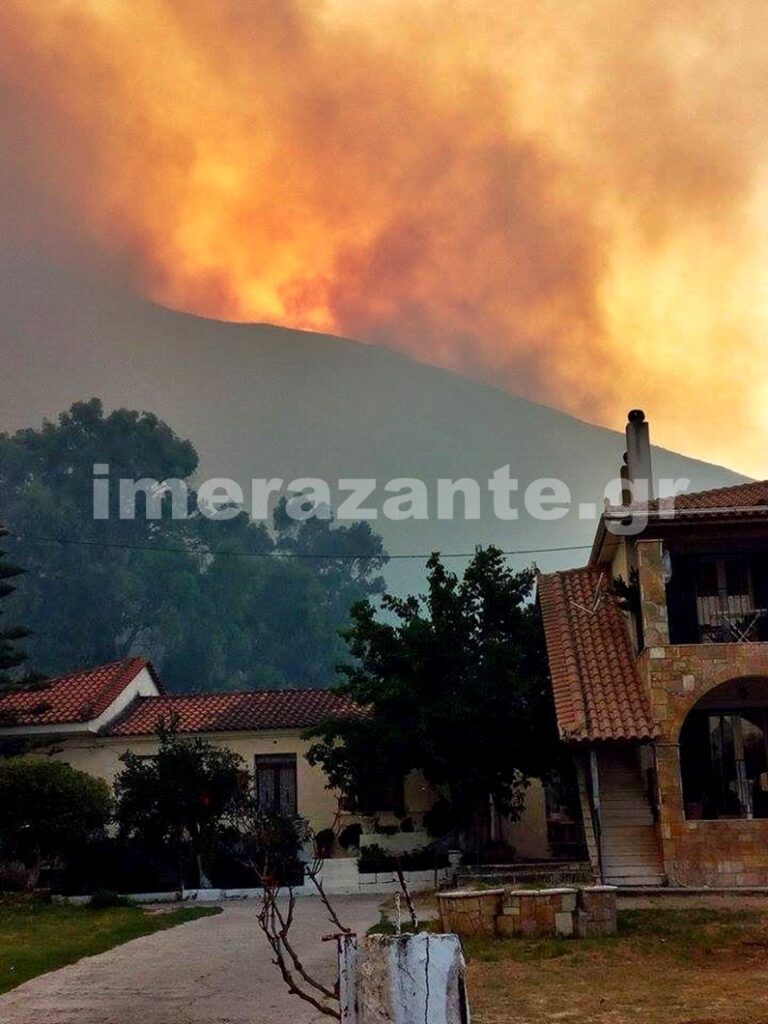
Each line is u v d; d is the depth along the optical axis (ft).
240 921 80.53
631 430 104.42
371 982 22.24
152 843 101.60
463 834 105.09
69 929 77.05
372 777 107.24
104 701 123.44
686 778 92.43
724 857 85.66
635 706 90.84
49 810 96.68
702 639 93.71
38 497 289.33
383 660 106.73
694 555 95.61
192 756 102.27
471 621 106.01
